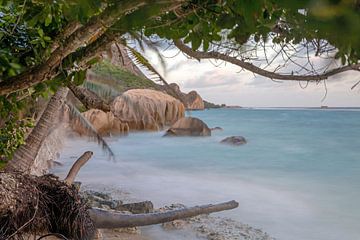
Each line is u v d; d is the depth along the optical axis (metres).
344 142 28.61
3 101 3.52
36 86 2.61
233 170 17.12
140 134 28.94
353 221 9.20
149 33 1.88
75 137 22.23
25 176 4.61
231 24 1.56
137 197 11.09
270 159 20.67
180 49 3.23
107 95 9.52
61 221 4.61
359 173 16.34
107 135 26.22
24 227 4.17
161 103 29.47
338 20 0.61
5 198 4.08
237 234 7.39
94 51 1.96
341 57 1.03
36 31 3.31
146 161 19.50
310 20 0.66
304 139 30.73
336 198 11.66
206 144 26.59
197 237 6.93
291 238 7.97
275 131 38.03
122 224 6.36
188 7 1.48
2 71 3.02
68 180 6.71
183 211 7.52
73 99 9.89
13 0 2.06
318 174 16.22
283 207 10.45
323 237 8.07
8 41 3.42
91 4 1.29
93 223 5.38
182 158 20.80
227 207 8.45
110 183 13.18
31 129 6.85
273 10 1.17
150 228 7.06
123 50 4.93
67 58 2.04
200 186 13.20
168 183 13.62
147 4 1.17
